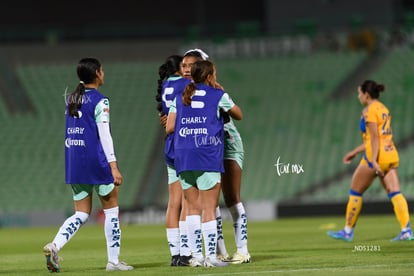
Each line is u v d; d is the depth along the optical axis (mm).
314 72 114000
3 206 101188
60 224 92688
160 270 30828
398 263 30938
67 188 103062
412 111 106438
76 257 42438
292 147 105625
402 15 116438
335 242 45469
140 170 105125
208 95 31297
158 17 120500
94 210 91875
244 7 120375
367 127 43312
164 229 74812
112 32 119688
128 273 30094
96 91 31703
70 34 119812
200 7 118125
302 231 61469
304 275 27484
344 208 88562
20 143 108688
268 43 116375
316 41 115688
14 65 117562
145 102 113500
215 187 31203
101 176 31406
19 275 31328
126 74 116625
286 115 109750
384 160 43406
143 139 109000
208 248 31328
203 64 31641
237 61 116312
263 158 104500
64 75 116562
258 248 43250
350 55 115000
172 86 33438
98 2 120250
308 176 101562
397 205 43344
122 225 88188
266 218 89812
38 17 120062
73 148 31594
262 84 113688
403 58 113500
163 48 118188
